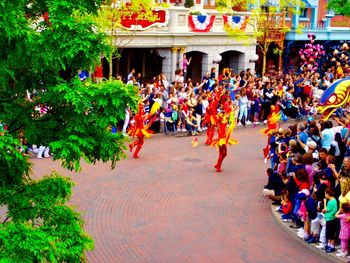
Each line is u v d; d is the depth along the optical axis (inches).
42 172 739.4
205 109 997.8
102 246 547.2
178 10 1210.0
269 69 1556.3
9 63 325.4
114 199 670.5
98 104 346.9
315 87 1268.5
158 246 552.7
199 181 753.0
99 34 349.1
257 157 885.8
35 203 359.3
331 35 1572.3
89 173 754.8
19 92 356.2
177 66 1239.5
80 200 659.4
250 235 585.9
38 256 317.1
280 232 595.2
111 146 362.0
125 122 929.5
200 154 884.6
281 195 637.9
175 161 838.5
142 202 667.4
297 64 1578.5
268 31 1369.3
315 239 556.4
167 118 993.5
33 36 327.6
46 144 356.5
